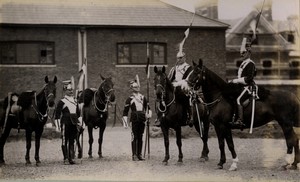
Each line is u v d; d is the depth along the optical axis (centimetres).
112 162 1046
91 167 988
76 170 959
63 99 1008
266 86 2344
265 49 2358
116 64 1877
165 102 952
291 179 830
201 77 904
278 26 2317
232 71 2330
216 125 907
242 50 927
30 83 1797
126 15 1900
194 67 913
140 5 1948
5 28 1775
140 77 1877
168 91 955
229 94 897
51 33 1816
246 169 935
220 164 927
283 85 2327
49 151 1265
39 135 1002
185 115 968
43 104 976
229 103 894
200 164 1000
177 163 980
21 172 947
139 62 1895
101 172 936
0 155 1037
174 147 1303
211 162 1030
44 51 1812
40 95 982
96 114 1067
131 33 1892
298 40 2320
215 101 905
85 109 1080
